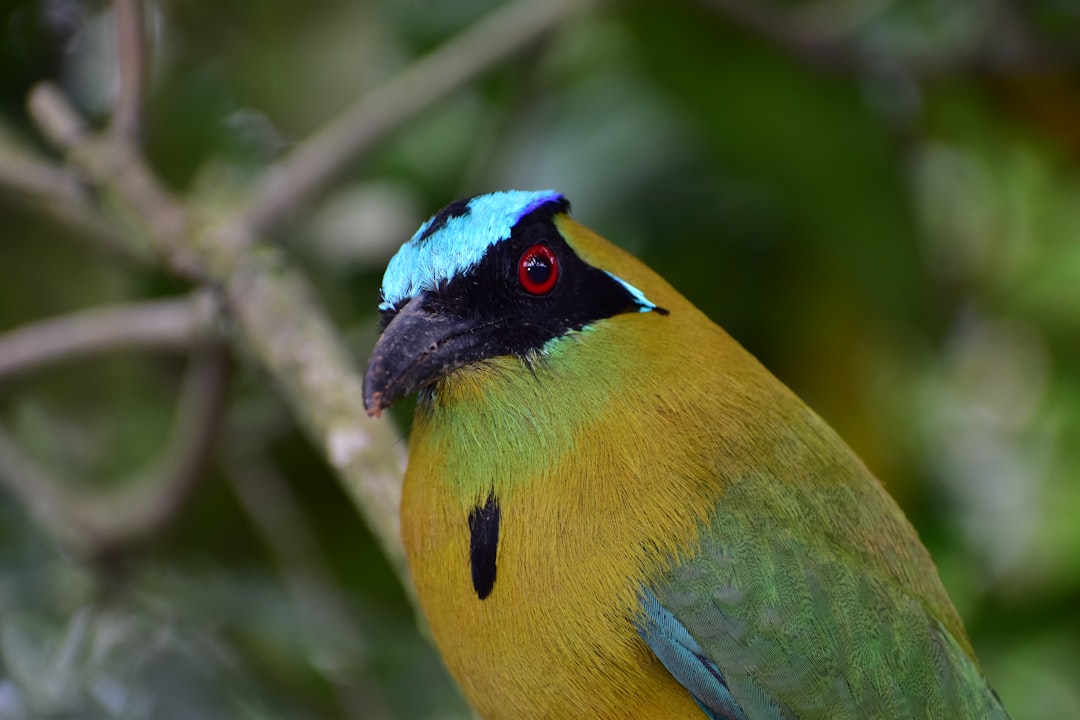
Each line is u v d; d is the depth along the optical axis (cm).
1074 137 1250
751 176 1202
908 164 1281
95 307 1177
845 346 1230
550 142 1230
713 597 705
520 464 711
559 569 694
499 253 723
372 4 1159
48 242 1143
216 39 1148
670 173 1218
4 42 1153
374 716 990
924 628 764
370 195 1233
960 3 1280
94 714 909
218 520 1224
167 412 1207
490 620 703
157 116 1166
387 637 1045
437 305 725
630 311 740
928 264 1239
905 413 1309
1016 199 1366
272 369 853
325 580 1084
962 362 1484
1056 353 1348
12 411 1171
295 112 1165
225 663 973
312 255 1212
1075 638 1168
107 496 1076
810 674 718
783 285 1234
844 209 1190
